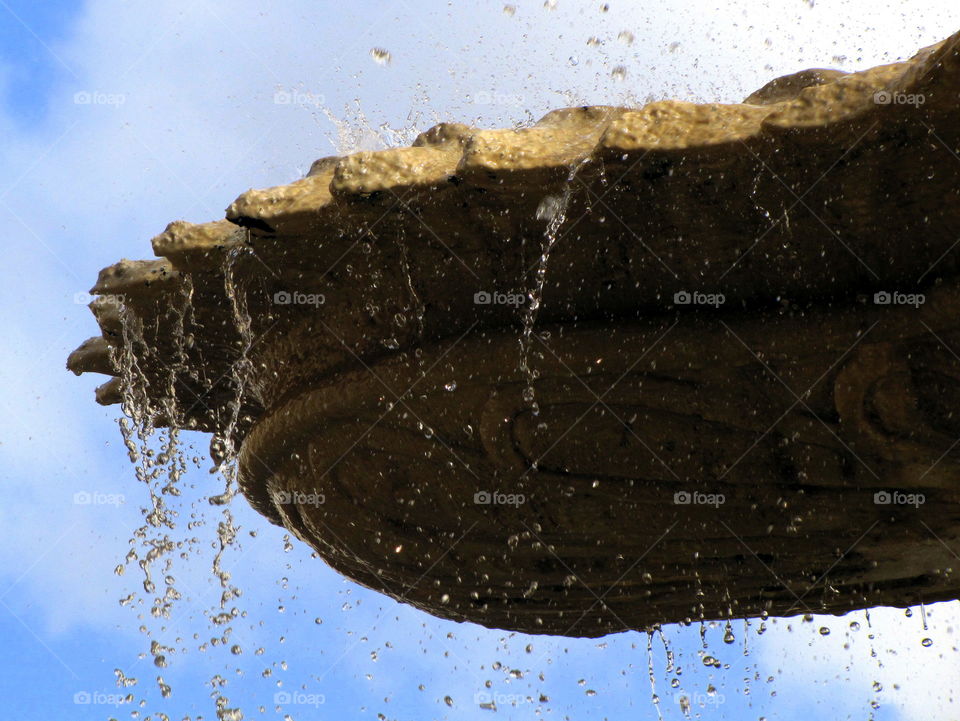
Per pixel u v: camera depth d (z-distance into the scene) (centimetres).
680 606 358
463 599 362
